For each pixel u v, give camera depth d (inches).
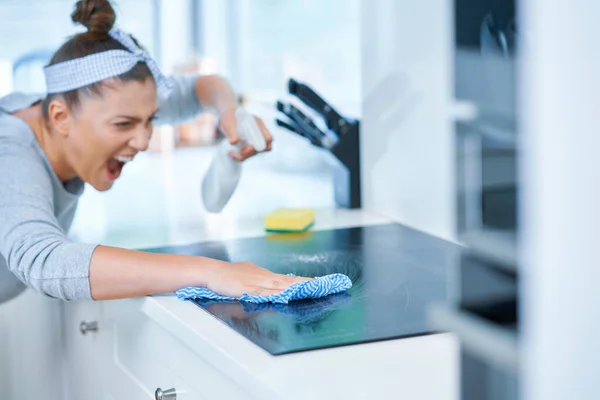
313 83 96.9
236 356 30.0
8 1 92.9
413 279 41.6
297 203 73.2
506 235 38.2
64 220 57.2
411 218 57.6
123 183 87.0
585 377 26.7
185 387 37.1
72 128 52.3
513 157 37.2
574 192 28.5
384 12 59.0
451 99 48.7
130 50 52.3
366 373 28.0
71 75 51.2
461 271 42.5
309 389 26.4
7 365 61.1
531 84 30.1
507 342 28.3
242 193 80.0
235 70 104.6
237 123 60.0
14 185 46.1
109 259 40.6
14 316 60.6
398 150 58.7
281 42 100.7
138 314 42.8
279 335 32.3
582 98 27.7
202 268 39.6
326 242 52.3
